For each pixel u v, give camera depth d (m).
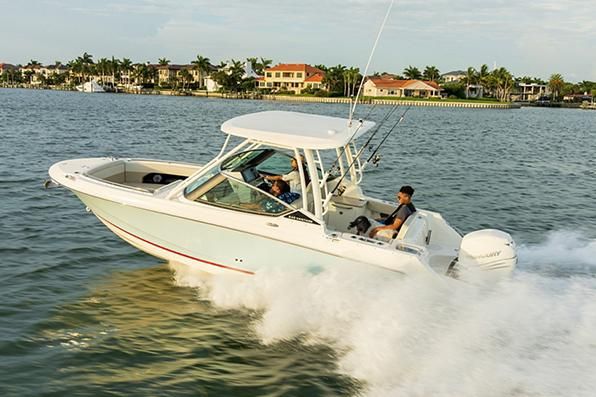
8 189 13.05
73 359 5.87
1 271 8.02
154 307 7.09
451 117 69.50
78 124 35.34
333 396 5.36
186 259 7.27
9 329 6.38
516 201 15.02
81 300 7.22
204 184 6.95
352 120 7.43
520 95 161.88
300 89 120.62
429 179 18.16
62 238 9.59
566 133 46.78
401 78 133.50
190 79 136.50
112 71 153.50
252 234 6.68
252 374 5.72
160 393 5.37
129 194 7.12
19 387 5.34
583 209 14.33
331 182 7.98
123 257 8.79
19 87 175.88
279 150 7.75
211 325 6.66
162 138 28.12
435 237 7.79
